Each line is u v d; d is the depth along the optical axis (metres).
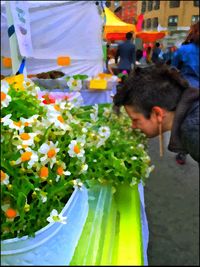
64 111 0.91
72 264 0.63
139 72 1.11
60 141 0.76
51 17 4.51
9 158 0.59
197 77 2.49
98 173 0.97
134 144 1.21
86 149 0.98
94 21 4.67
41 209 0.61
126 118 1.58
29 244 0.58
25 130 0.68
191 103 1.00
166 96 1.04
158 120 1.06
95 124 1.10
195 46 2.49
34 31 4.48
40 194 0.61
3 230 0.58
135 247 0.73
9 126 0.62
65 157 0.80
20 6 1.67
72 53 4.75
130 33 5.20
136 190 1.03
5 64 3.86
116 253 0.70
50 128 0.72
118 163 0.99
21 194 0.57
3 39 4.16
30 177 0.62
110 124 1.51
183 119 0.99
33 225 0.60
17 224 0.59
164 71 1.06
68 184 0.72
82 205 0.78
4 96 0.63
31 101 0.78
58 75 3.22
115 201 0.96
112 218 0.85
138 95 1.07
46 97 0.92
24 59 1.74
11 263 0.57
